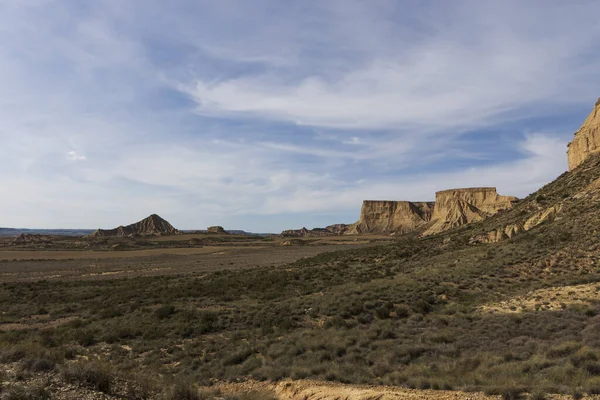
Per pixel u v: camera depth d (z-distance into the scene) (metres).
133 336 22.47
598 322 15.86
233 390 13.21
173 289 39.59
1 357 11.73
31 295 40.22
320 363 14.89
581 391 9.09
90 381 10.05
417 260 47.56
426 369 12.84
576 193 44.75
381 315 22.66
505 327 17.08
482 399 9.75
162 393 10.79
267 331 21.47
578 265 27.33
